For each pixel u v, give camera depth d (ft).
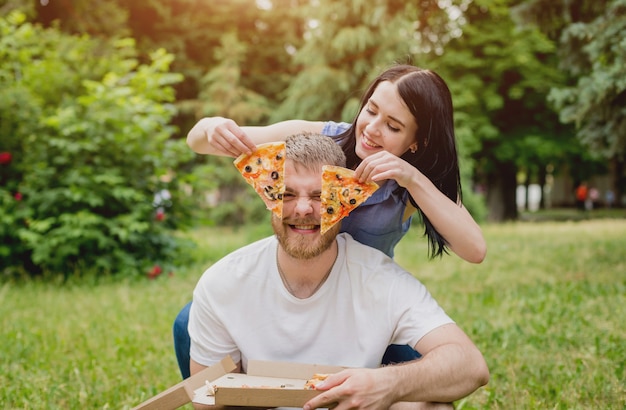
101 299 21.17
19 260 26.48
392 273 7.88
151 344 15.30
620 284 21.36
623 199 109.40
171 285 23.91
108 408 11.20
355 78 47.24
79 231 24.79
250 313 7.96
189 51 68.49
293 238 7.47
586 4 27.48
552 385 11.81
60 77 30.17
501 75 61.72
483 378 7.30
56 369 13.34
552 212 96.02
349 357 7.83
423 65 53.42
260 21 69.82
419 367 7.02
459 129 53.98
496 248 33.17
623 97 25.66
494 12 59.11
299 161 7.43
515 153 63.26
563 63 28.81
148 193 28.07
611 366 12.73
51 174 26.12
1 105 27.37
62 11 54.34
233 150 7.80
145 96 30.17
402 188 8.74
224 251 32.48
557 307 18.08
